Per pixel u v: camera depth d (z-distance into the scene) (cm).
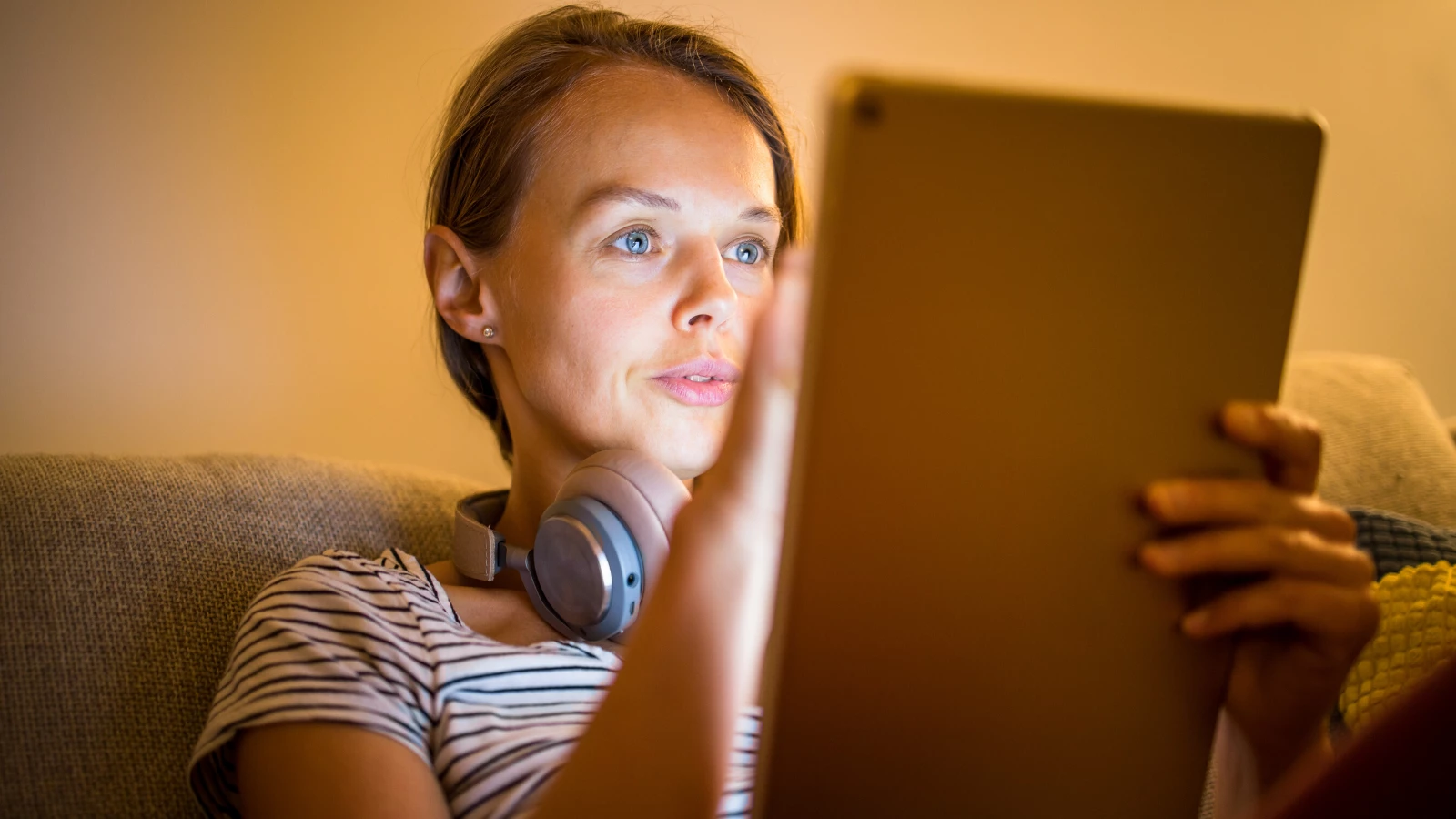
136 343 156
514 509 109
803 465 47
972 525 49
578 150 100
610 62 103
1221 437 52
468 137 109
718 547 58
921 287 45
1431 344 224
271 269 162
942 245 45
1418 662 92
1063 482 50
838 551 48
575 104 101
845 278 44
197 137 155
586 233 98
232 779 80
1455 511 136
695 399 100
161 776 86
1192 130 47
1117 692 54
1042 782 54
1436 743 31
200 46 154
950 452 47
